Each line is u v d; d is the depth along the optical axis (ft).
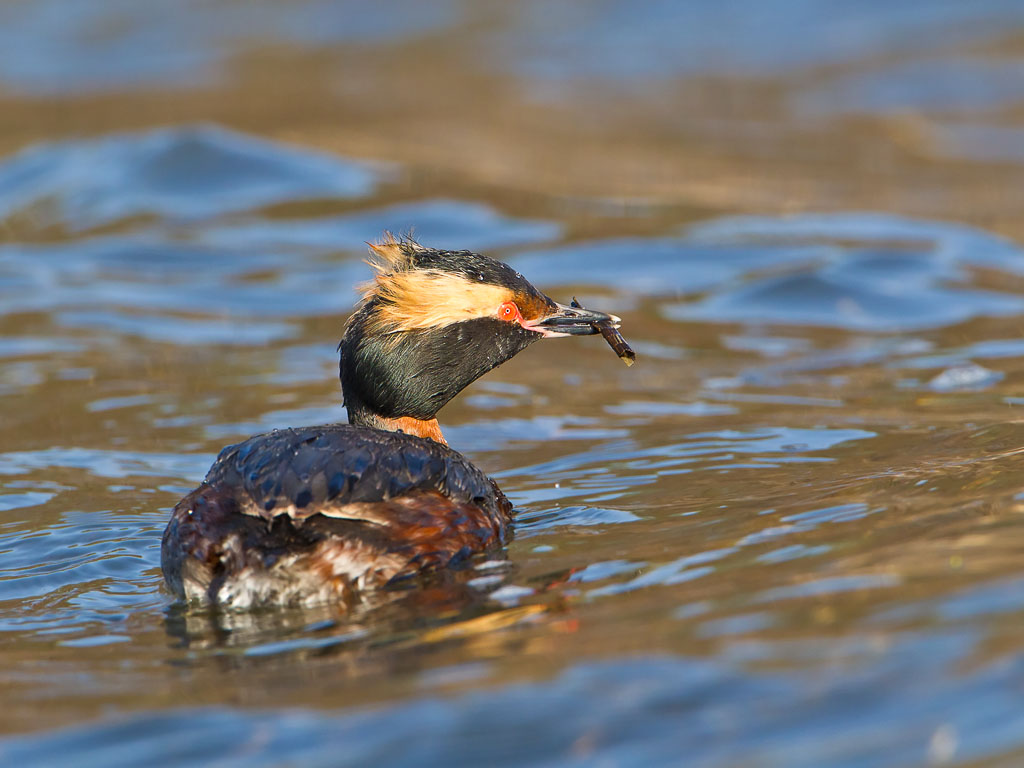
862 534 29.12
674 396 51.21
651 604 25.80
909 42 124.16
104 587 31.76
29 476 42.88
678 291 65.62
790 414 46.96
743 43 128.16
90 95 112.88
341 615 27.99
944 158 92.63
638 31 134.41
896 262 67.31
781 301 63.36
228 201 80.02
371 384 38.32
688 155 94.12
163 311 63.31
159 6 146.41
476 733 20.25
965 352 54.29
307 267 69.10
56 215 78.33
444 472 32.99
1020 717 18.72
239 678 24.21
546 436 46.50
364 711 21.53
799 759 18.60
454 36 135.44
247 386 53.21
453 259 38.81
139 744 21.12
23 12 144.05
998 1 133.49
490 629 25.64
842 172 89.20
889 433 42.60
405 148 94.12
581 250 71.26
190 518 30.66
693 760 18.90
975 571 24.49
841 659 21.16
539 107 108.99
